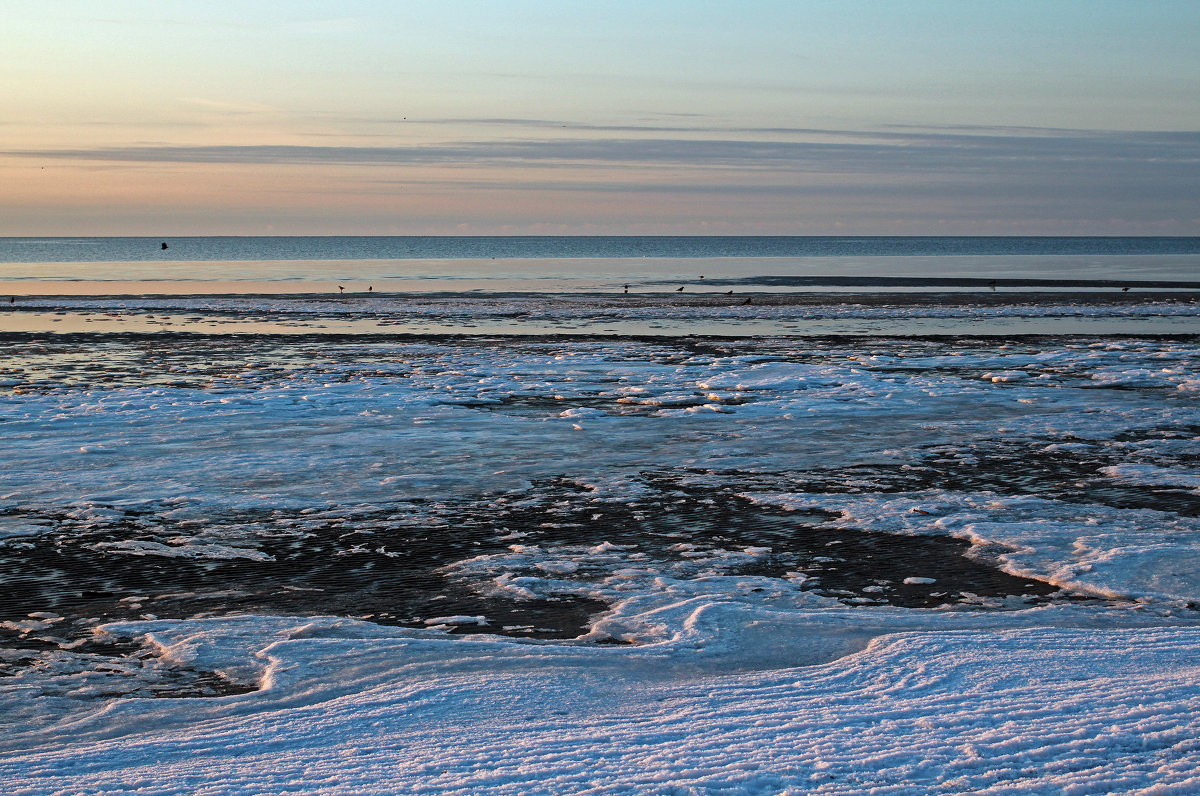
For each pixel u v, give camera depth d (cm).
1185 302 4397
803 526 1107
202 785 466
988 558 980
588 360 2636
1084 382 2231
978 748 473
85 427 1653
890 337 3183
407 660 695
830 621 779
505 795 439
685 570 955
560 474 1358
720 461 1442
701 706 571
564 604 860
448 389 2117
